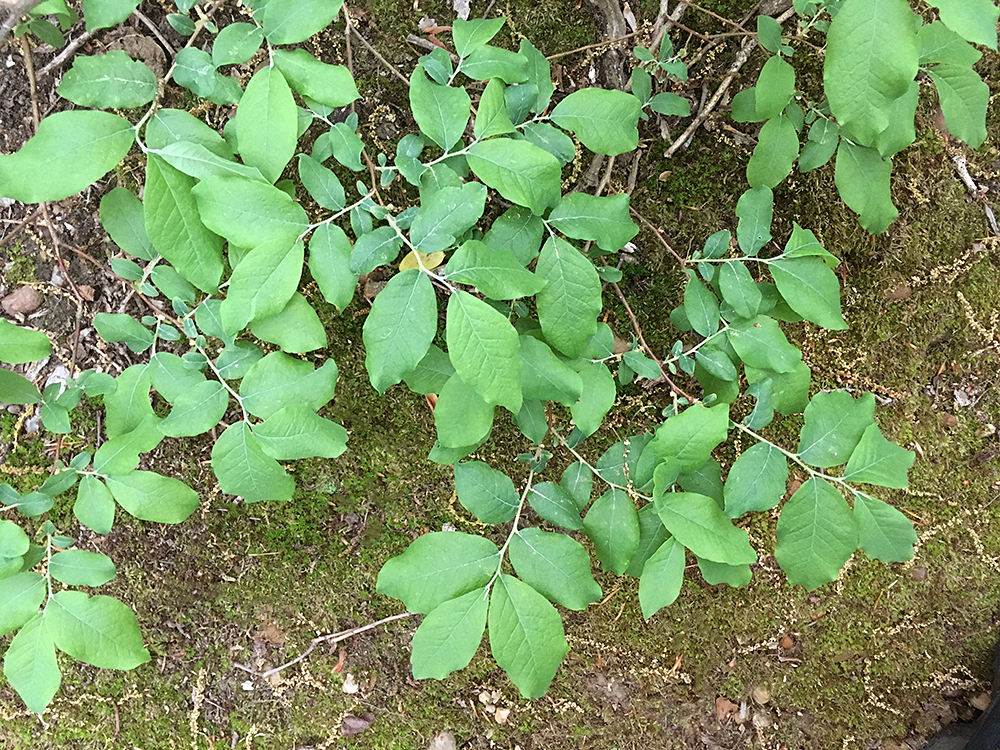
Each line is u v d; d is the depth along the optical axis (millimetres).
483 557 1238
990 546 1940
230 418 1804
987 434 1923
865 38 1012
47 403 1373
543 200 1180
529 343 1222
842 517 1282
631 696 1992
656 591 1237
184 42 1661
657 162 1762
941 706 1976
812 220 1805
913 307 1863
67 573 1330
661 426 1234
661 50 1508
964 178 1818
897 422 1928
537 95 1306
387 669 1955
